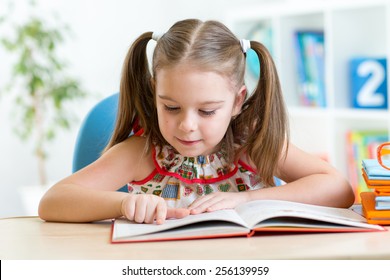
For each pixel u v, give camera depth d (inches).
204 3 151.4
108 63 147.4
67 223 48.8
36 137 142.6
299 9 123.0
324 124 132.2
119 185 56.9
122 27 148.3
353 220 44.8
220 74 49.3
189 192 58.3
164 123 50.1
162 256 36.3
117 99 67.7
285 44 129.0
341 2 114.0
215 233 40.8
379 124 121.9
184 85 48.1
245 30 139.8
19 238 42.6
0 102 139.9
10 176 141.7
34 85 130.3
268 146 57.2
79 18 144.9
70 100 137.1
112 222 48.8
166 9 151.2
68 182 53.0
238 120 58.6
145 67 58.4
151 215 45.2
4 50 138.9
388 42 107.3
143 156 58.6
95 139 66.1
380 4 107.2
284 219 43.8
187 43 49.3
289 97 130.1
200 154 55.3
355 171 118.3
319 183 54.4
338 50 118.0
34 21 130.9
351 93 119.3
